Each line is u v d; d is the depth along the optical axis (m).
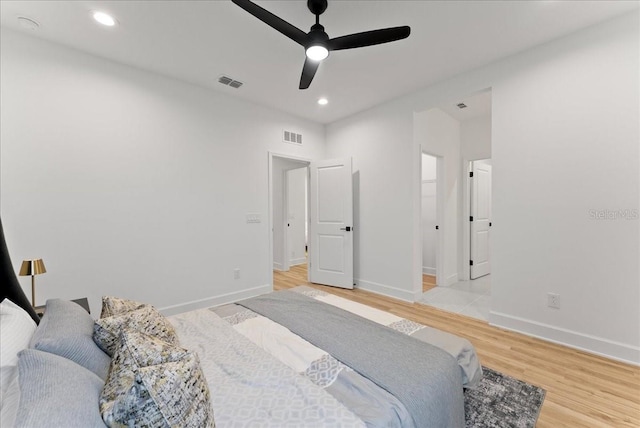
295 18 2.18
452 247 4.59
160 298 3.08
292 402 1.00
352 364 1.26
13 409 0.70
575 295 2.43
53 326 1.08
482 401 1.75
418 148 3.71
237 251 3.70
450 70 2.99
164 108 3.09
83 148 2.61
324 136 4.81
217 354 1.33
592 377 2.01
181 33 2.35
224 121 3.57
